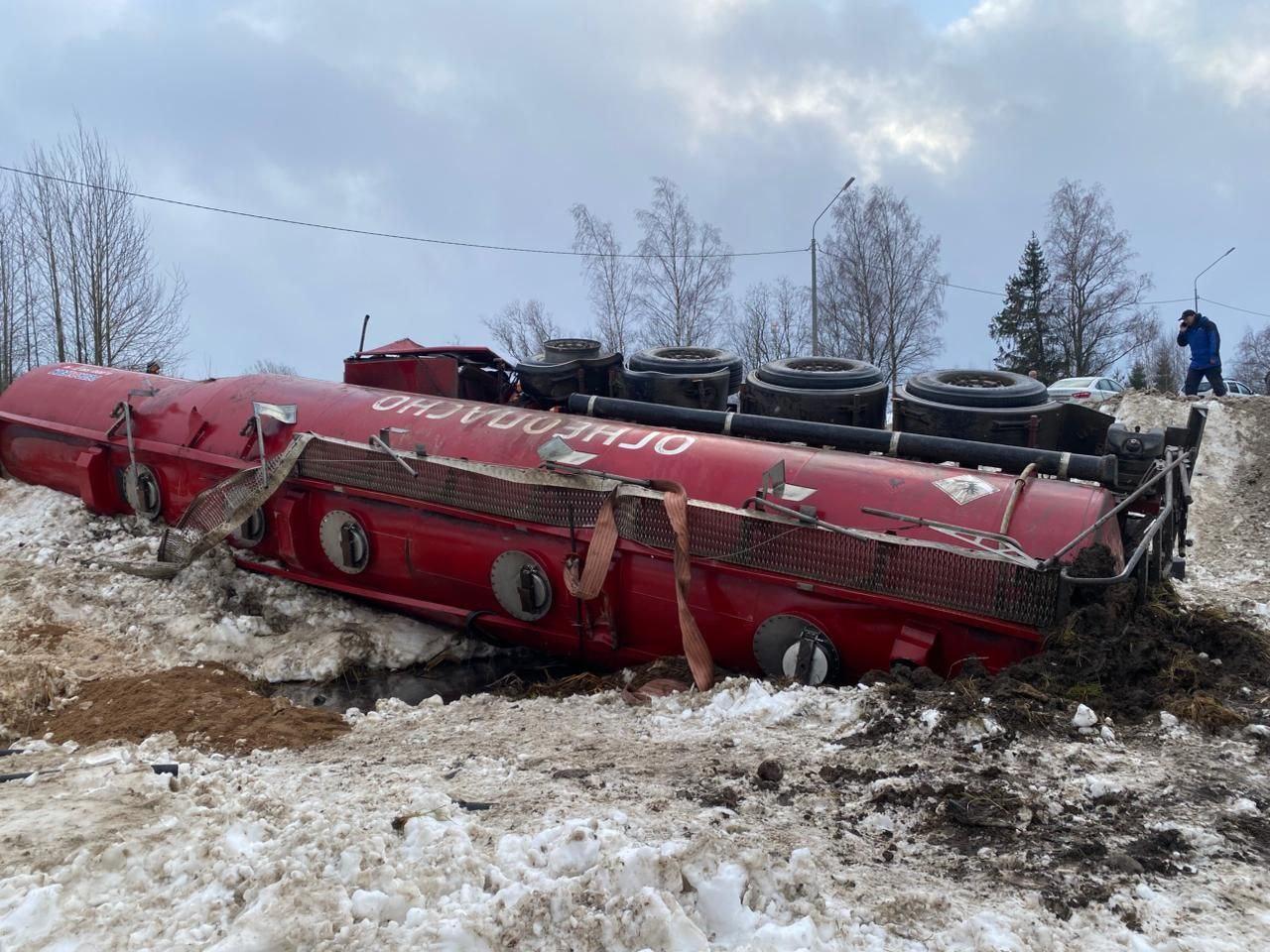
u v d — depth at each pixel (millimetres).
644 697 6500
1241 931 3281
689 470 7297
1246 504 14180
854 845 4016
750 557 6660
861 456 7250
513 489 7617
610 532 7035
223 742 5953
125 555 9680
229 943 3070
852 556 6340
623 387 9445
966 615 6000
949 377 8680
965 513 6391
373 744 5812
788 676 6508
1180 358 72062
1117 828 4039
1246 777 4426
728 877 3359
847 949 3146
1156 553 6672
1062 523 6164
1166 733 4867
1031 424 7797
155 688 6969
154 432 10203
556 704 6504
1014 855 3881
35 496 11406
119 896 3557
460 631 8719
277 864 3535
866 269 39938
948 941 3223
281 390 9742
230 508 8773
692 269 38594
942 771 4594
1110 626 5633
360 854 3580
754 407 8781
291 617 8914
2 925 3320
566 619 7633
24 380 12102
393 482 8258
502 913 3182
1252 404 16734
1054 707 5098
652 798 4391
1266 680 5387
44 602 8656
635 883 3311
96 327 27281
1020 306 53344
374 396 9336
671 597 7117
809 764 4816
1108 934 3297
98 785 4898
